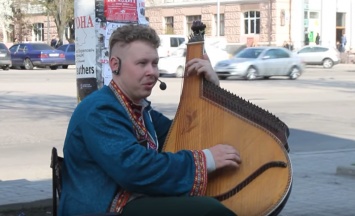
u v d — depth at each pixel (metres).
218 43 36.62
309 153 11.19
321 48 45.75
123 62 3.29
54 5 54.84
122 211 3.14
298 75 32.06
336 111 17.61
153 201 3.13
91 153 3.17
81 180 3.22
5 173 9.07
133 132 3.27
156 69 3.34
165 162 3.13
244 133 3.35
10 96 20.62
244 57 31.27
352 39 57.41
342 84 28.28
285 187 3.18
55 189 3.37
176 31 57.97
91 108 3.21
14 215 6.70
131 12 6.65
